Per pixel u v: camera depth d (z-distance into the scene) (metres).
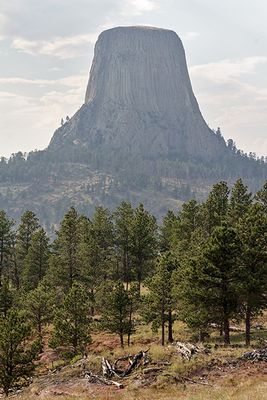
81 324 50.62
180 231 76.44
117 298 52.06
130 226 80.44
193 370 34.53
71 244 76.81
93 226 86.31
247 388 29.20
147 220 80.88
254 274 40.22
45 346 58.62
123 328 52.66
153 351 39.72
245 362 35.28
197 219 74.19
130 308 53.59
